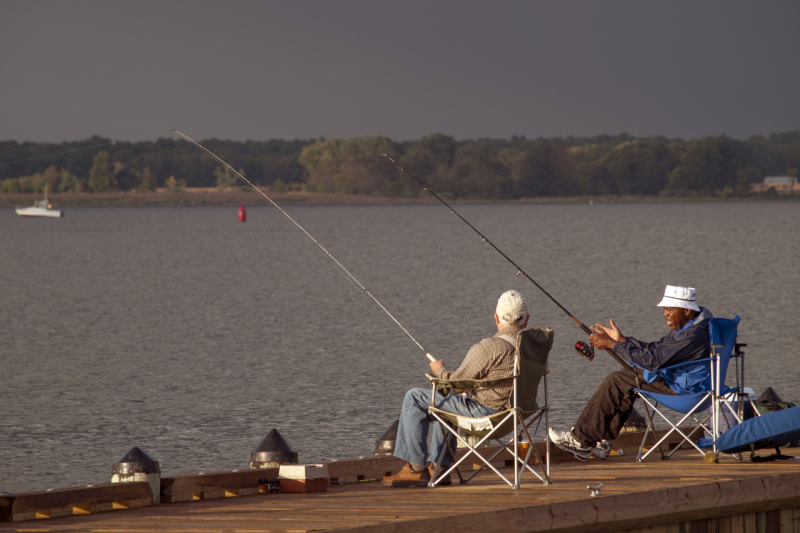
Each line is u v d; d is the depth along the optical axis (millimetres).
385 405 40844
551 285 106125
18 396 43344
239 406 40875
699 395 21266
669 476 19547
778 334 61188
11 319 76812
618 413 22344
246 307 85625
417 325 71250
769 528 19641
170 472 30375
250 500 18297
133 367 51969
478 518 15883
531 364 18078
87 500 17000
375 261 153500
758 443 21266
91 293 101688
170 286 110312
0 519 16141
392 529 15172
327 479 19500
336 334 66062
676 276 115312
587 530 16984
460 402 18875
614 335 22125
